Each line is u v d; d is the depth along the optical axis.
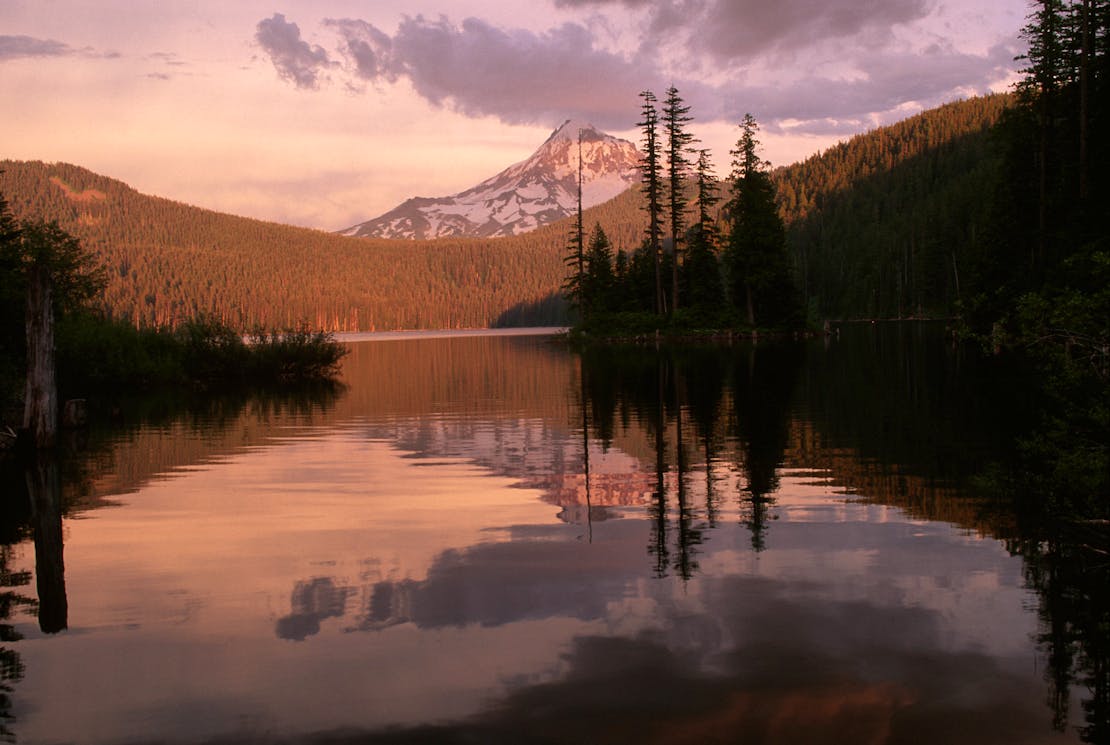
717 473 11.89
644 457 13.59
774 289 66.50
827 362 35.81
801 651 5.37
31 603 6.64
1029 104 40.72
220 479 12.55
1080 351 9.65
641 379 30.38
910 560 7.34
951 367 30.38
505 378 34.28
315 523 9.42
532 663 5.25
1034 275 32.66
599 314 72.50
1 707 4.76
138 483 12.35
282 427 19.44
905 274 126.12
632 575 7.05
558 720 4.51
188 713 4.67
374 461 14.09
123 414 23.06
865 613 6.03
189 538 8.79
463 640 5.66
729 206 67.94
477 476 12.34
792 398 21.72
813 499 9.97
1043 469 11.41
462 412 21.81
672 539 8.26
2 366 21.00
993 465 11.84
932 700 4.69
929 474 11.34
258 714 4.64
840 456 12.96
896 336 63.31
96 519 9.84
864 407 19.22
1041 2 37.12
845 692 4.80
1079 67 35.12
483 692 4.86
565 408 21.81
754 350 49.22
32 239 35.75
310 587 6.94
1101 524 8.42
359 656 5.42
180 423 20.62
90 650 5.61
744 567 7.23
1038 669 5.07
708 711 4.59
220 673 5.20
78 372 30.36
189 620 6.18
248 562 7.77
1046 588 6.54
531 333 146.00
